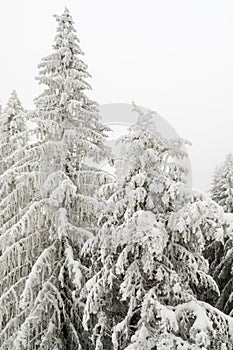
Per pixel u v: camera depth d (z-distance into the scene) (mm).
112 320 10398
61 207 13023
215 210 9430
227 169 20250
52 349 12078
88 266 13273
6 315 13750
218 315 9180
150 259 9062
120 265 9117
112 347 10641
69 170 13727
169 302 9336
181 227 8914
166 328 8445
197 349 8406
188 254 9414
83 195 13148
